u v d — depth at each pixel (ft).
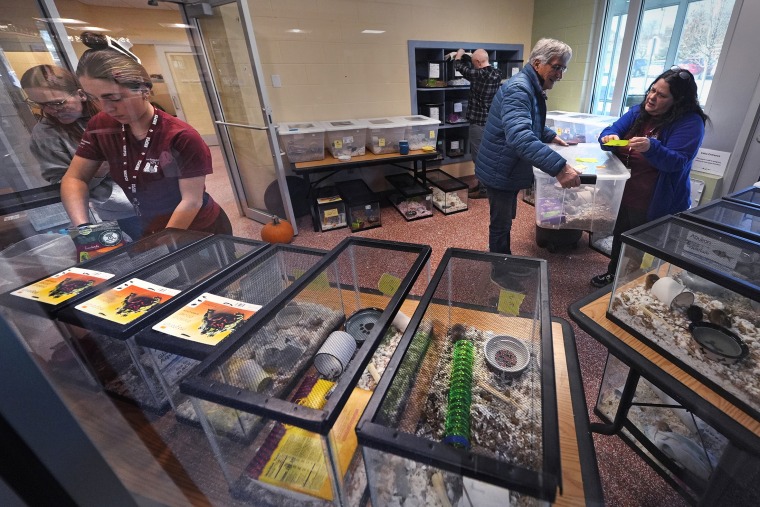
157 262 2.97
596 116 10.23
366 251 3.25
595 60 11.23
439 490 1.51
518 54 13.51
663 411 3.91
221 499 1.84
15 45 5.51
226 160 11.32
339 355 2.20
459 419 2.03
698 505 3.04
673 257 2.72
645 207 6.07
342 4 10.37
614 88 10.75
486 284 3.03
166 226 4.33
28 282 2.58
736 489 2.66
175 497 1.78
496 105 5.96
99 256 3.10
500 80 11.20
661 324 2.93
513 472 1.38
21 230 3.39
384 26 11.13
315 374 2.18
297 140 9.94
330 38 10.64
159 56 8.68
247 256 3.04
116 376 2.19
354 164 10.05
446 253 3.01
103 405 1.90
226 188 12.37
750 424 2.31
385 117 12.21
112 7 7.53
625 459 4.08
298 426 1.52
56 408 1.10
